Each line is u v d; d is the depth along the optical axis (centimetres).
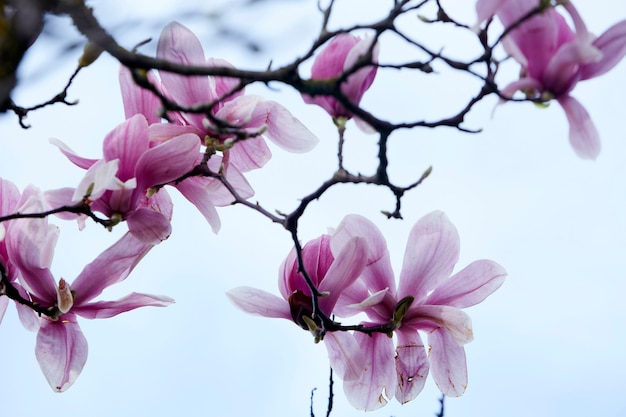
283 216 210
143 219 211
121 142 209
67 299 212
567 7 201
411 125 202
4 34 196
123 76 213
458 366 216
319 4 198
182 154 210
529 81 202
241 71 197
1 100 198
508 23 202
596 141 203
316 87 198
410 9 199
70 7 196
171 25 210
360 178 207
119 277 215
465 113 202
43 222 211
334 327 213
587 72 203
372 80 210
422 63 202
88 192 207
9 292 211
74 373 215
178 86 212
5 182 214
